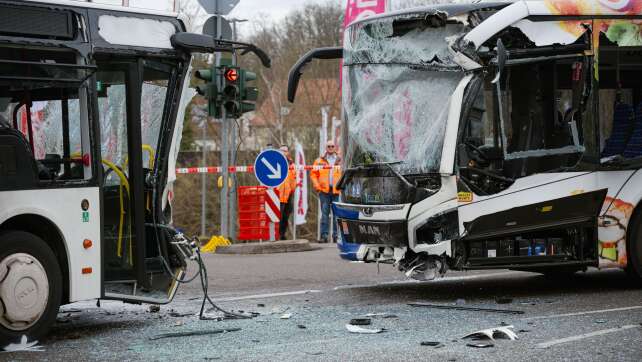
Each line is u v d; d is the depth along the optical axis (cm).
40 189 988
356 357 885
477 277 1617
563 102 1315
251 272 1764
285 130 4991
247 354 909
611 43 1348
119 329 1085
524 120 1291
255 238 2752
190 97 1165
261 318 1155
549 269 1581
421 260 1309
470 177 1273
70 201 1016
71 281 1018
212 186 4619
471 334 982
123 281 1111
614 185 1348
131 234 1115
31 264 978
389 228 1324
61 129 1012
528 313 1165
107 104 1105
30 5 984
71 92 1017
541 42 1301
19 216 980
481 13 1302
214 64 2312
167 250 1159
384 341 972
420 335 1008
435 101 1309
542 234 1326
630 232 1366
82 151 1029
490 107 1270
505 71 1278
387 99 1355
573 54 1322
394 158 1336
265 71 5709
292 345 955
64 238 1010
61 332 1070
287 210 2731
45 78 987
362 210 1360
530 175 1296
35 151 992
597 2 1346
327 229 2686
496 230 1285
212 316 1170
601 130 1341
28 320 975
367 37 1384
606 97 1345
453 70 1298
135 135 1105
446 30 1313
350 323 1091
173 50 1126
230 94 2298
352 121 1391
